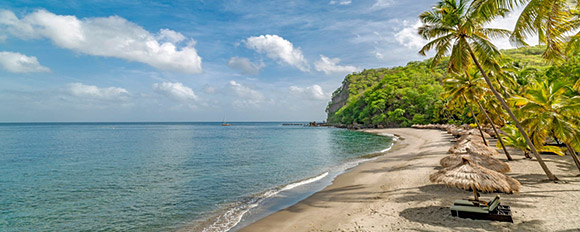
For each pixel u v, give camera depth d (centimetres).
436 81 11381
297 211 1169
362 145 4578
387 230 861
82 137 7581
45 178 2075
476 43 1465
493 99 2842
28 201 1459
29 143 5456
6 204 1406
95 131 11975
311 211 1154
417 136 5803
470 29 1409
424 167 1900
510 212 859
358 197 1309
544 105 1334
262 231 965
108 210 1295
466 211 892
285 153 3591
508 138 2036
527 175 1462
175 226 1080
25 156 3416
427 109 9256
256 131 11981
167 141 5997
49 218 1202
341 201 1267
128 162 2869
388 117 10581
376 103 11181
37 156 3409
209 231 1006
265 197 1445
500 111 2894
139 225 1104
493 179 915
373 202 1198
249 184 1795
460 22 1477
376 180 1653
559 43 921
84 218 1195
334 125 17300
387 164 2255
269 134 9125
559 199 1034
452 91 2525
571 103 1265
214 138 7038
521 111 1403
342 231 893
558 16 874
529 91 1409
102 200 1462
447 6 1587
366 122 11844
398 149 3572
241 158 3123
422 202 1109
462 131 4381
